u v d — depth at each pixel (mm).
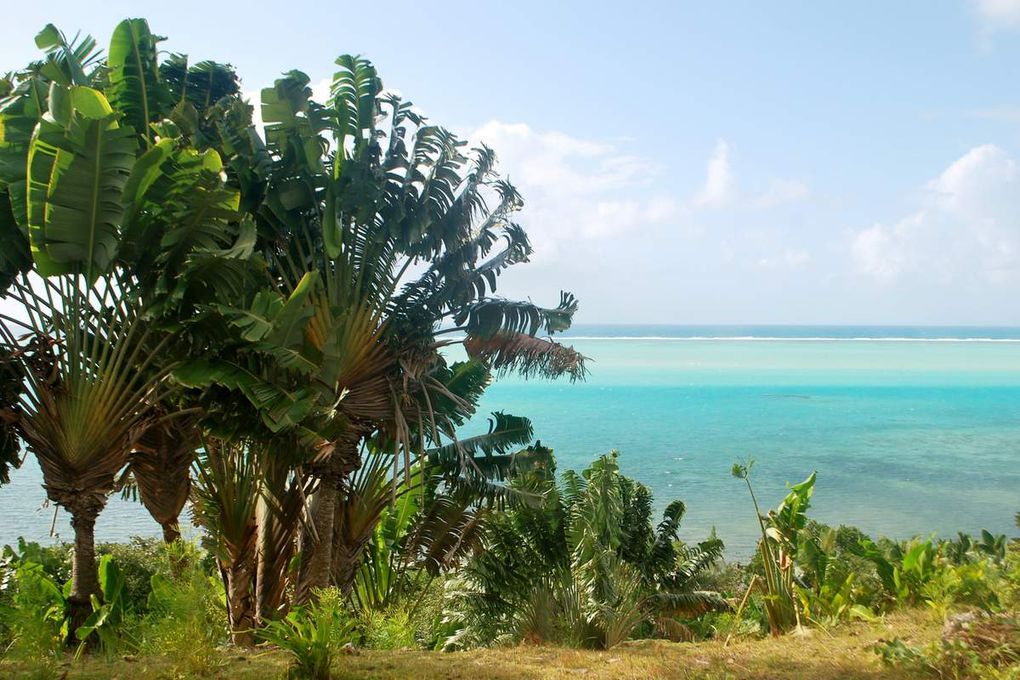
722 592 20000
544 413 105625
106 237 9492
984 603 12273
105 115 8945
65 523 36750
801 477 64812
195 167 9500
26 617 8766
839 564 17547
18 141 9477
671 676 8898
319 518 12922
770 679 8602
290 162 12023
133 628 10242
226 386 9914
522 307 14461
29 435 10188
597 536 15883
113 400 10117
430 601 18891
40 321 10641
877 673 8586
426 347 13711
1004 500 57719
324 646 8461
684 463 69625
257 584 13227
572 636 13469
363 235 13031
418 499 17969
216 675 8570
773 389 141500
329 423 11086
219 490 13047
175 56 13758
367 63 12781
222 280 10008
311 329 12102
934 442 85500
